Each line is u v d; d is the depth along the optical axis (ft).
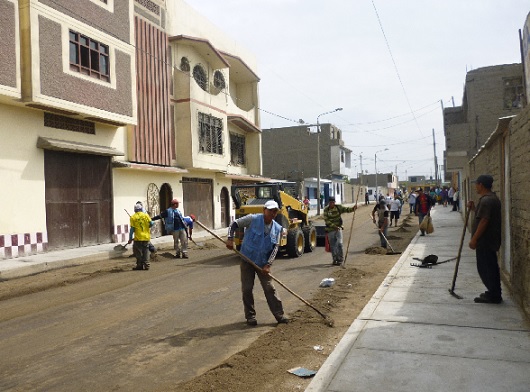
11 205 44.52
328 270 35.99
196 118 73.41
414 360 14.58
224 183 88.33
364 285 29.78
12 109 45.14
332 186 188.44
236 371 15.39
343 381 13.23
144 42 64.95
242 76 99.40
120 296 28.07
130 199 61.87
